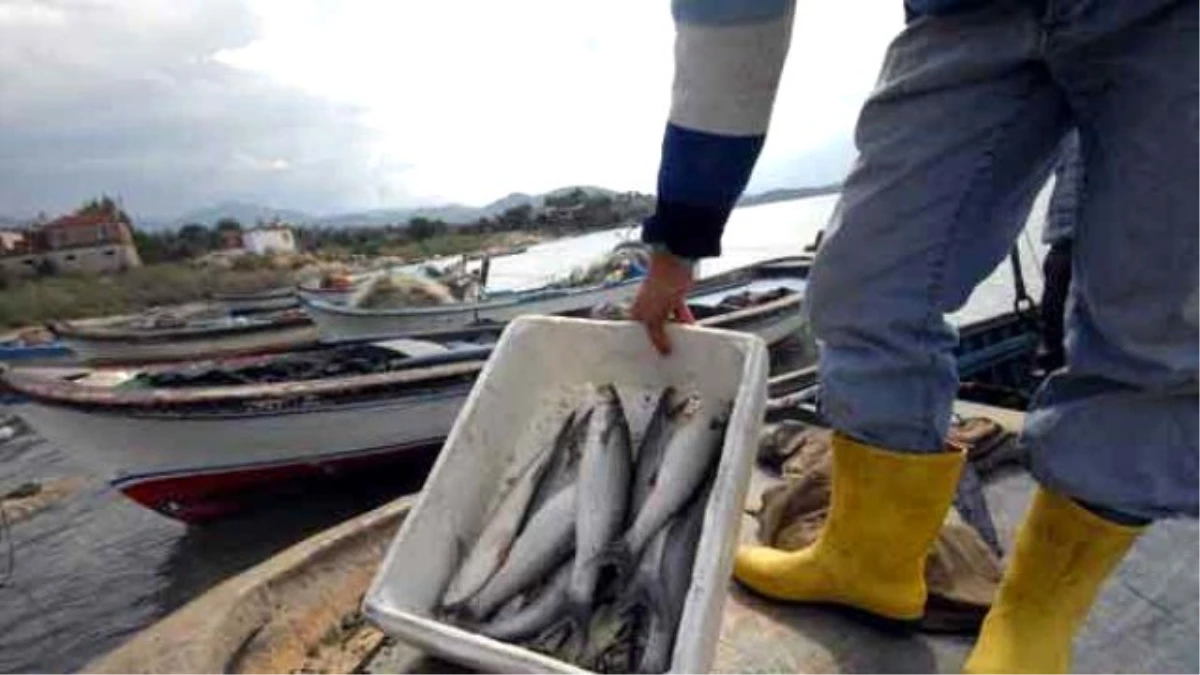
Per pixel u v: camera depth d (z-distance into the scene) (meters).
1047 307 2.94
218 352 14.84
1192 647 1.59
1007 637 1.44
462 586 1.47
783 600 1.77
